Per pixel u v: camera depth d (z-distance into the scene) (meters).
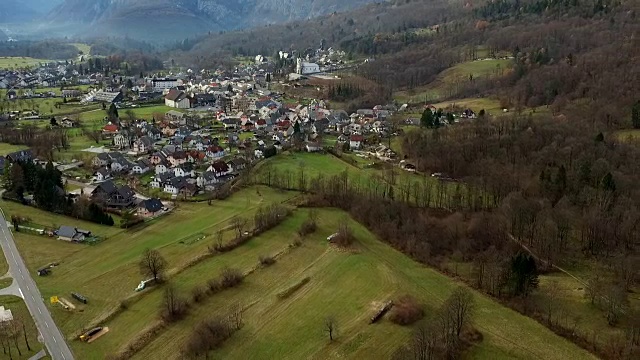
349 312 128.50
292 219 180.50
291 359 111.88
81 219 186.62
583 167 186.75
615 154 198.25
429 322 122.44
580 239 159.38
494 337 117.94
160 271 144.25
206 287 137.50
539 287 136.75
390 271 147.38
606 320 122.06
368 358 111.62
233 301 133.62
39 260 156.25
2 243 165.12
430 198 191.00
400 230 168.38
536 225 159.12
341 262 151.88
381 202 183.88
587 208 168.00
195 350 113.56
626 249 150.38
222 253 158.00
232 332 120.69
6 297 135.62
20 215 184.00
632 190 171.50
